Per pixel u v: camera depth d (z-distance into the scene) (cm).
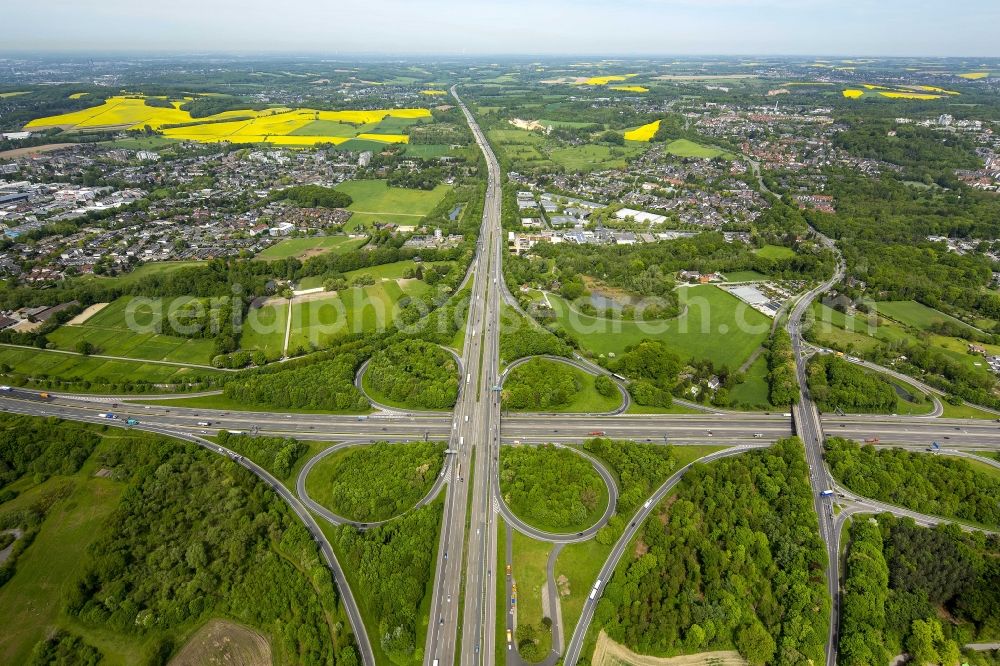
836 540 17162
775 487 18225
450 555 16325
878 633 14438
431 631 14362
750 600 15338
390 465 19050
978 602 15062
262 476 19388
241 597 15300
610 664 14000
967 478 18488
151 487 18612
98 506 18338
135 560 16512
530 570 15962
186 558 16425
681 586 15600
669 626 14375
